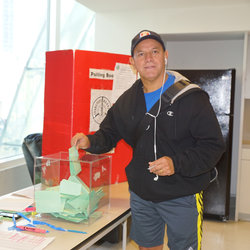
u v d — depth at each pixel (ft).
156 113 5.30
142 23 13.64
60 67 7.67
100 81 7.89
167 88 5.37
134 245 9.95
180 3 12.47
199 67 16.39
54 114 7.91
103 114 8.09
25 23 13.70
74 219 5.33
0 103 12.64
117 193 7.53
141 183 5.61
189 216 5.42
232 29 12.69
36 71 14.65
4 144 13.01
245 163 13.20
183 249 5.59
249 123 16.03
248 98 14.96
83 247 4.81
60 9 15.25
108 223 5.53
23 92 13.93
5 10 12.59
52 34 15.14
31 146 11.63
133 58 5.60
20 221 5.42
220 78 12.75
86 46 17.93
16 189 12.56
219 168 12.94
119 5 12.99
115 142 6.66
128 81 8.41
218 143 5.01
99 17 14.16
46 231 4.97
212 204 13.14
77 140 5.90
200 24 13.00
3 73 12.70
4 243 4.55
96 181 5.51
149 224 5.99
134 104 5.70
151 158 5.48
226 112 12.75
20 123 13.89
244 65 12.85
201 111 5.03
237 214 13.32
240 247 10.94
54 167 5.45
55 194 5.32
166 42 16.46
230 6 12.64
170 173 4.88
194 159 4.94
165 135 5.31
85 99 7.72
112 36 14.05
